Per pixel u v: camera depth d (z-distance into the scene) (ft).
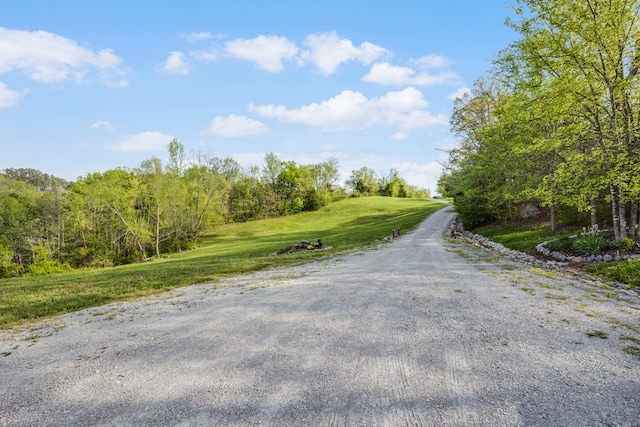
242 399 10.80
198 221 141.69
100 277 45.73
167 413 10.21
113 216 120.78
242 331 17.51
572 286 25.52
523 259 40.68
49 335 19.24
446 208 176.96
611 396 10.19
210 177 142.72
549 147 40.29
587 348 13.74
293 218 201.87
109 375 13.19
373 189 302.86
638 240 34.17
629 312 18.69
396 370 12.32
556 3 34.73
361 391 10.94
